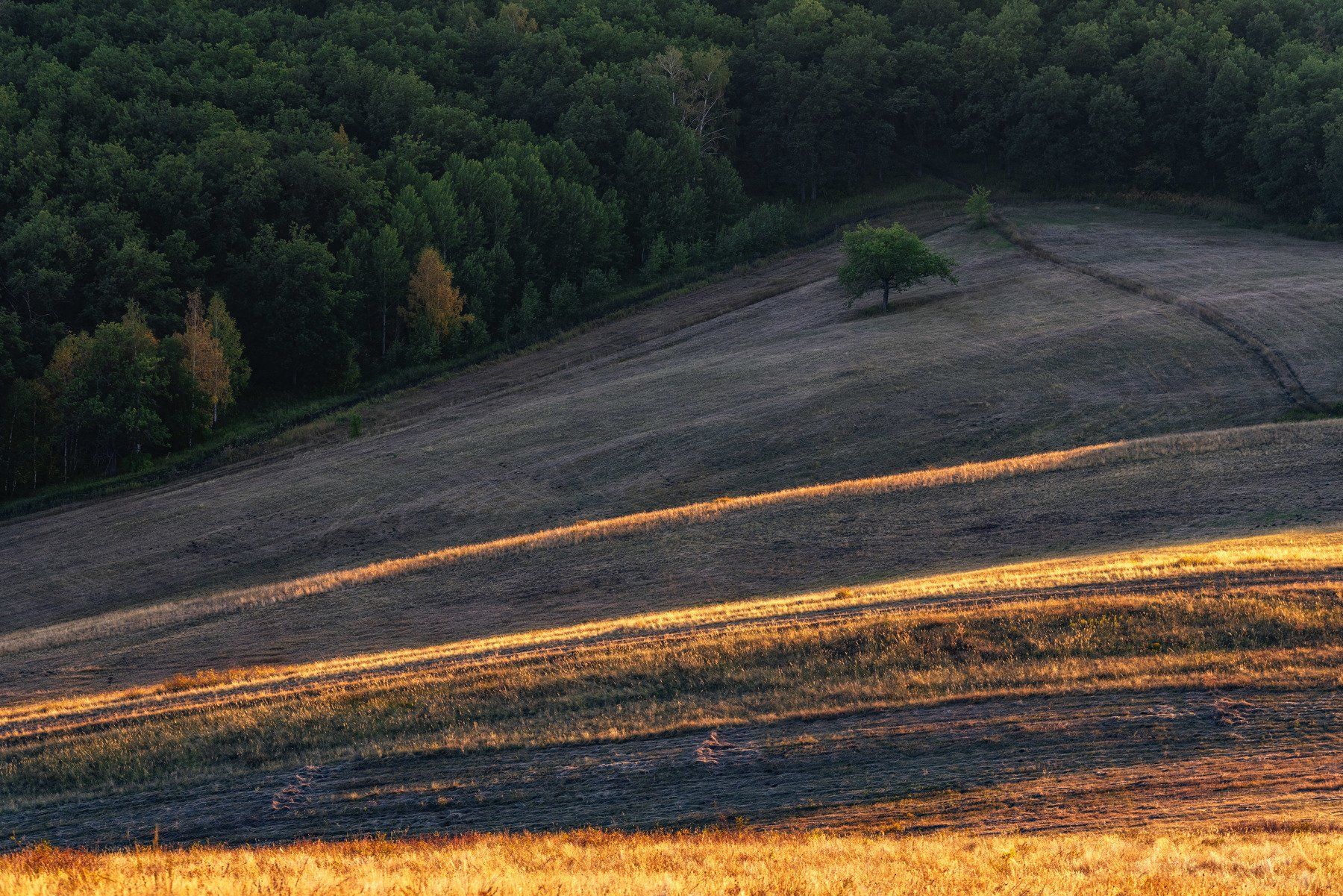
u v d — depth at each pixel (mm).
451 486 55500
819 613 27609
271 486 58125
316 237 88750
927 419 56875
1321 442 41250
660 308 92000
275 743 23156
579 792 19922
